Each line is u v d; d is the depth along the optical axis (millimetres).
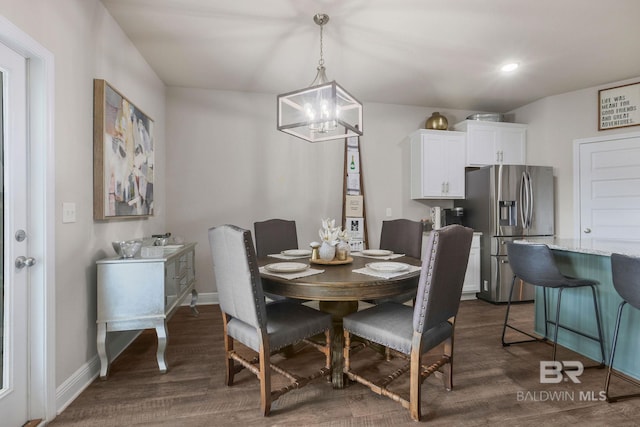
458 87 3600
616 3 2141
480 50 2781
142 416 1627
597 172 3582
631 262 1590
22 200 1523
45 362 1576
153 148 3004
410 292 1827
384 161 4121
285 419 1611
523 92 3746
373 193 4086
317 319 1826
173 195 3568
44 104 1579
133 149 2531
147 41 2617
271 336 1637
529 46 2713
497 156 4012
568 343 2414
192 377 2010
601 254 1938
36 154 1569
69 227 1770
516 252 2283
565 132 3773
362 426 1561
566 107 3766
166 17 2299
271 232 2850
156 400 1764
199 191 3635
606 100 3516
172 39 2594
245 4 2160
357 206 3963
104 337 1949
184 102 3588
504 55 2869
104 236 2164
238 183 3727
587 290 2277
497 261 3592
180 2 2139
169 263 2162
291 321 1777
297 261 2307
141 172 2709
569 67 3107
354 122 4008
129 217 2479
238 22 2371
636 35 2537
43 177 1576
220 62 2998
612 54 2854
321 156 3922
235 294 1679
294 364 2195
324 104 1975
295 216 3865
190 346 2469
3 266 1456
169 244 2871
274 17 2309
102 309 1944
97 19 2080
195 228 3625
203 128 3639
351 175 3963
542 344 2494
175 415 1637
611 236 3496
